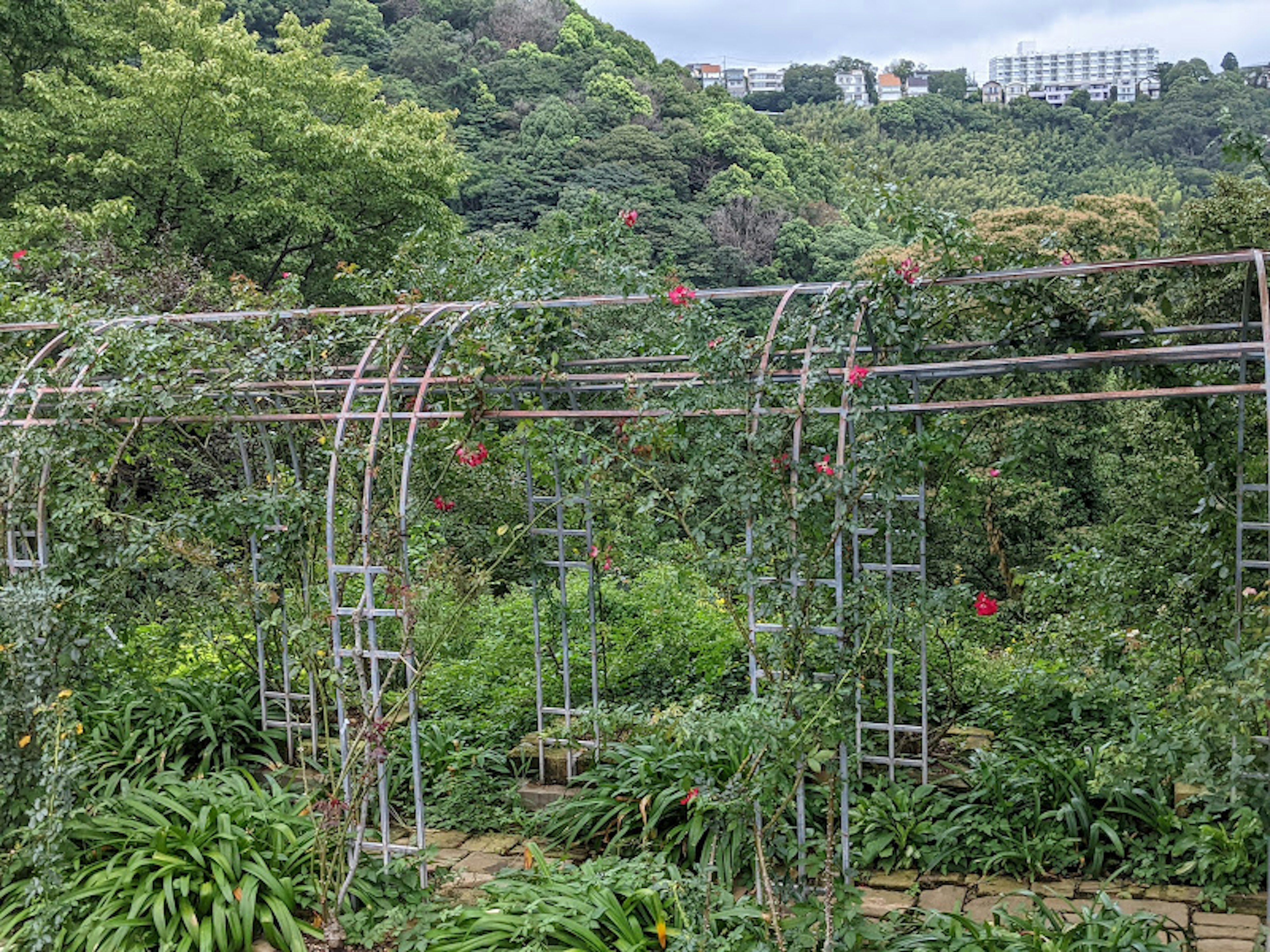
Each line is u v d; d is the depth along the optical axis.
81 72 16.84
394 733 5.77
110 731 5.73
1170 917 4.18
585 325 6.41
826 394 4.32
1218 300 6.28
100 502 4.87
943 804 4.97
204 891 4.27
